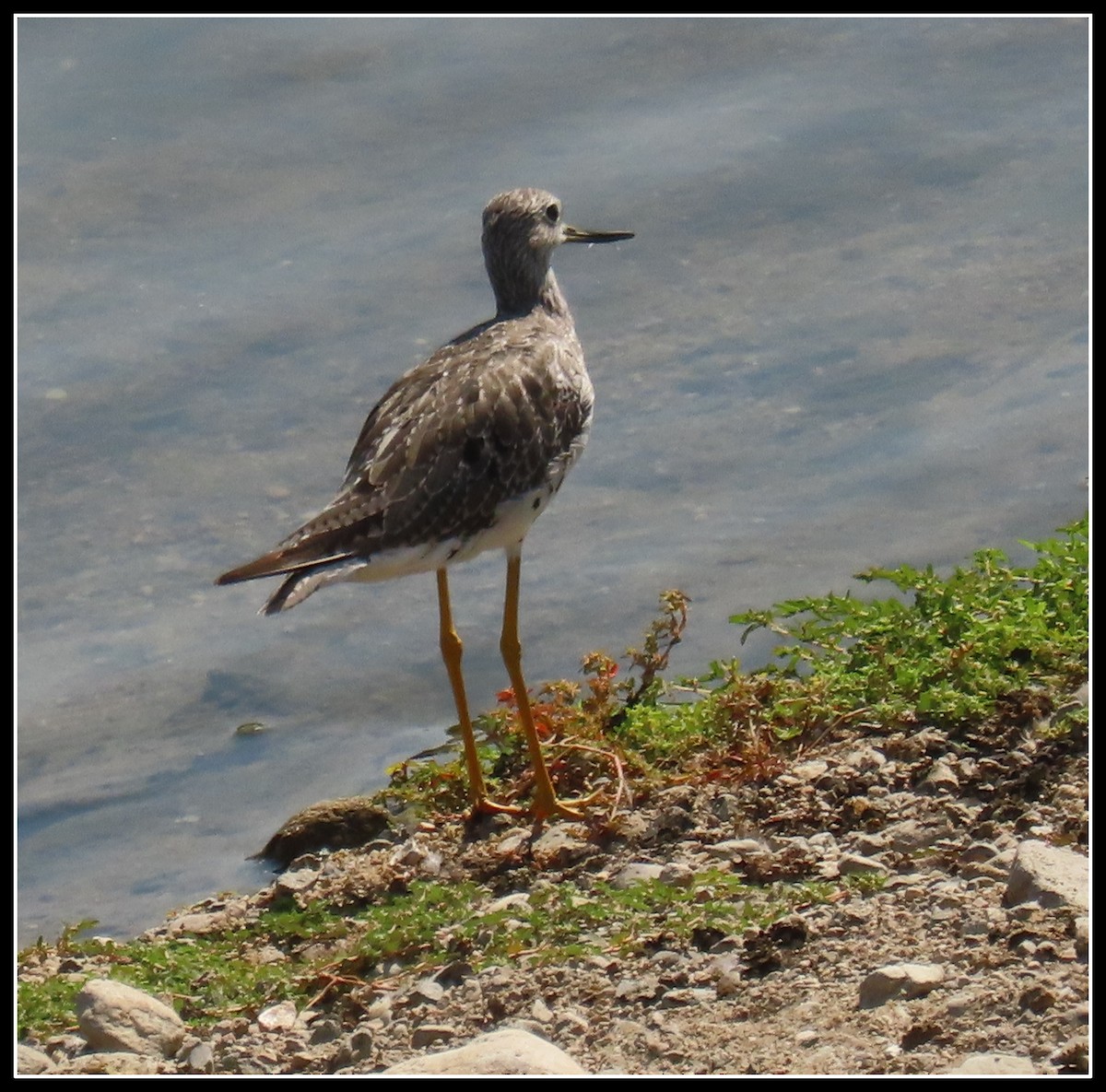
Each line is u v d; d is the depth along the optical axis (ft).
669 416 53.31
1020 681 36.06
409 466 35.86
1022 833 31.30
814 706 36.86
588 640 46.57
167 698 46.34
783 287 56.80
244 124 62.44
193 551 50.47
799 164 60.54
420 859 35.45
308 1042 29.48
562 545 49.90
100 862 40.50
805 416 52.85
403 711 45.37
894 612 39.32
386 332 55.52
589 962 29.71
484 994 29.35
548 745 38.27
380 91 63.57
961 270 56.54
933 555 47.44
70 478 52.39
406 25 65.67
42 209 59.41
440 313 55.88
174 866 39.86
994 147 60.44
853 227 58.34
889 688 37.14
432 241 58.18
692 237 58.49
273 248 58.29
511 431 36.91
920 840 31.81
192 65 64.49
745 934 29.32
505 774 39.11
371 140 61.77
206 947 33.81
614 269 57.88
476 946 31.32
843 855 31.86
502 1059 25.27
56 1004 30.99
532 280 42.06
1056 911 27.55
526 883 33.96
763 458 51.75
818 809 33.73
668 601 40.29
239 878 38.73
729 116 62.13
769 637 45.21
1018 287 55.72
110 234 58.80
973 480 49.85
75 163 60.75
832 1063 25.09
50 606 49.34
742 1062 25.62
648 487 51.29
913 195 59.21
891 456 51.11
